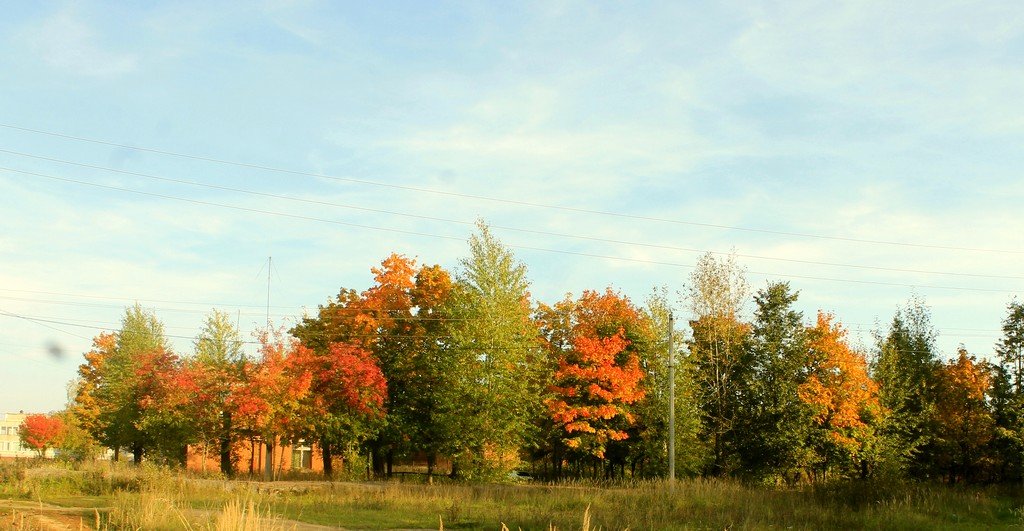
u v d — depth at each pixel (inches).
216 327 2069.4
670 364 1454.2
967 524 949.8
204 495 1144.2
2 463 1587.1
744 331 1995.6
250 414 1713.8
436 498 1148.5
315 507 1046.4
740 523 898.1
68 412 3122.5
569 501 1125.1
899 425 1847.9
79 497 1114.1
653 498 1154.7
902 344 2354.8
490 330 1739.7
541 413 1812.3
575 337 1911.9
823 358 1748.3
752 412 1753.2
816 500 1155.9
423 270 2010.3
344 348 1808.6
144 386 1956.2
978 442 1903.3
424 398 1899.6
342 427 1815.9
